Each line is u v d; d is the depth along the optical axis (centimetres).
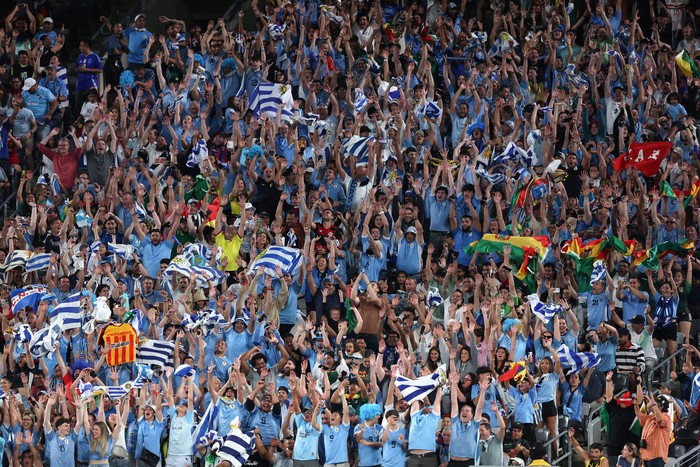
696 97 13062
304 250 10569
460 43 12925
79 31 13900
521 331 10031
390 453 9300
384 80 12525
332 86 12375
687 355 10138
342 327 10069
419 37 12900
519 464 9294
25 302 10125
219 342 9912
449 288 10662
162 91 12262
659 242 11394
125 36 12656
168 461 9375
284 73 12200
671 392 10294
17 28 12712
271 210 11275
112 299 10194
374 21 13025
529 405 9631
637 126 12388
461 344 9925
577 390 9944
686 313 10719
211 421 9406
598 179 11825
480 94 12256
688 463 9712
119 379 9819
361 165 11381
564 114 12075
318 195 11125
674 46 13862
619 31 13250
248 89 12488
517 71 12738
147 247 10788
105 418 9369
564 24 13300
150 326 10038
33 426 9325
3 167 11850
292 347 10031
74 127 11806
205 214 11025
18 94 11975
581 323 10762
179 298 10288
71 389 9438
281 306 10325
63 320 9900
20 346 9869
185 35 13650
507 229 11162
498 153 11762
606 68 12781
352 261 10950
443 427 9294
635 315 10531
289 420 9500
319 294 10512
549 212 11412
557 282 10731
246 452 9194
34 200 11012
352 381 9688
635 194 11612
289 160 11606
